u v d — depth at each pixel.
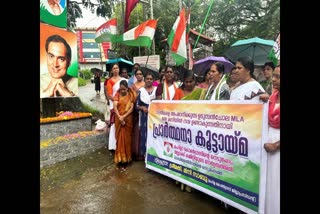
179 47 4.62
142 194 3.44
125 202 3.22
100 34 6.84
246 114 2.66
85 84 12.55
